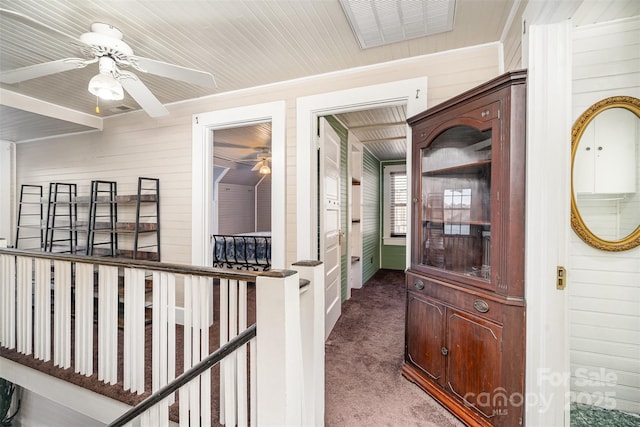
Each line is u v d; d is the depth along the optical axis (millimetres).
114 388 1886
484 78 2141
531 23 1405
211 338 2750
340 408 1845
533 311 1433
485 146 1709
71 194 4094
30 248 4609
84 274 2020
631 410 1858
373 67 2445
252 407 1345
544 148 1407
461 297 1762
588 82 1911
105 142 3760
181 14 1808
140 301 1806
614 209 1889
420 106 2287
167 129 3336
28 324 2320
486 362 1602
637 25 1829
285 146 2783
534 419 1439
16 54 2275
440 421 1730
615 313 1889
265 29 1965
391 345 2742
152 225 3393
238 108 2955
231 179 7438
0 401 3055
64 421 2967
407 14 1796
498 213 1554
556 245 1401
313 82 2654
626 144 1857
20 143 4559
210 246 3225
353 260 4766
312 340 1487
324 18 1845
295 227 2768
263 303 1241
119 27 1936
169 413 1684
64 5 1721
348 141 4148
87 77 2646
